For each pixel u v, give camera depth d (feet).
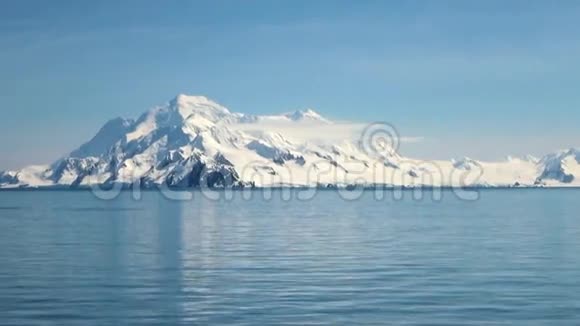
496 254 223.71
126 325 122.62
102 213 572.92
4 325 122.62
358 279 172.14
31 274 183.52
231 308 135.95
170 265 202.49
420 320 124.36
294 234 324.60
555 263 198.59
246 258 220.02
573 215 486.38
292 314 130.21
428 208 650.02
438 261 207.21
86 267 197.67
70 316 129.70
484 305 136.67
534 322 122.31
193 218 485.97
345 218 477.36
